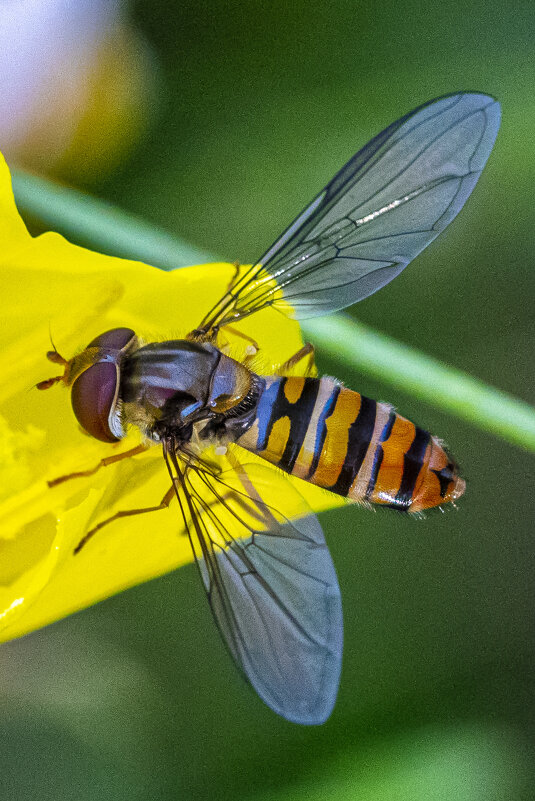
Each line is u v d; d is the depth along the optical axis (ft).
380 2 0.43
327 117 0.43
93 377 0.40
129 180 0.43
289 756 0.43
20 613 0.40
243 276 0.41
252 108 0.43
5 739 0.43
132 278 0.40
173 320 0.41
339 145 0.43
